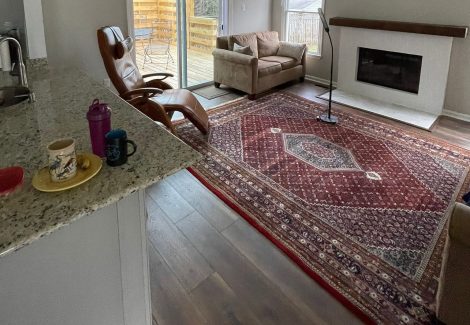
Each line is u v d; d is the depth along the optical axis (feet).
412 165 11.33
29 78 8.14
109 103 6.57
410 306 6.49
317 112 15.56
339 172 10.85
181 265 7.27
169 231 8.21
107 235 4.37
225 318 6.20
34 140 5.10
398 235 8.27
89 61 14.25
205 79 19.31
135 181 4.07
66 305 4.34
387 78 16.94
